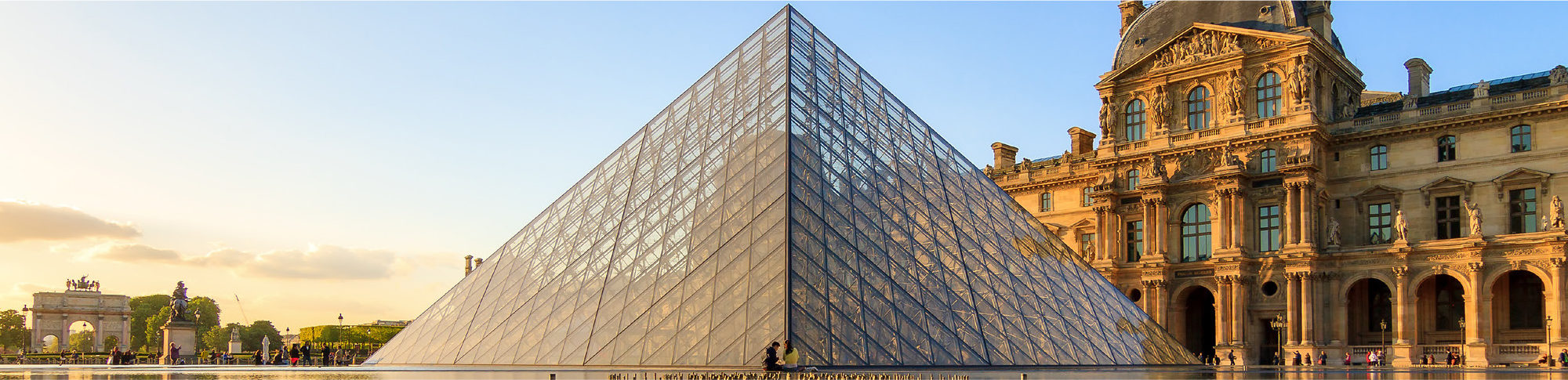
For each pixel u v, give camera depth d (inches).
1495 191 3836.1
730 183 2361.0
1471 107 3922.2
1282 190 4082.2
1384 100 5007.4
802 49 2699.3
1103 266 4485.7
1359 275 3941.9
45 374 2191.2
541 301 2466.8
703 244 2239.2
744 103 2613.2
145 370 2669.8
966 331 2156.7
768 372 1813.5
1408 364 3762.3
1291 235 4010.8
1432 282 3976.4
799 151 2327.8
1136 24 4736.7
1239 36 4281.5
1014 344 2203.5
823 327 1975.9
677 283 2192.4
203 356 5531.5
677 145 2694.4
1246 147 4210.1
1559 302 3526.1
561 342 2281.0
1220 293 4141.2
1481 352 3641.7
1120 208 4534.9
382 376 1961.1
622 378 1702.8
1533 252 3602.4
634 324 2181.3
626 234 2463.1
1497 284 3846.0
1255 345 4094.5
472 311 2657.5
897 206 2402.8
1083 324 2444.6
